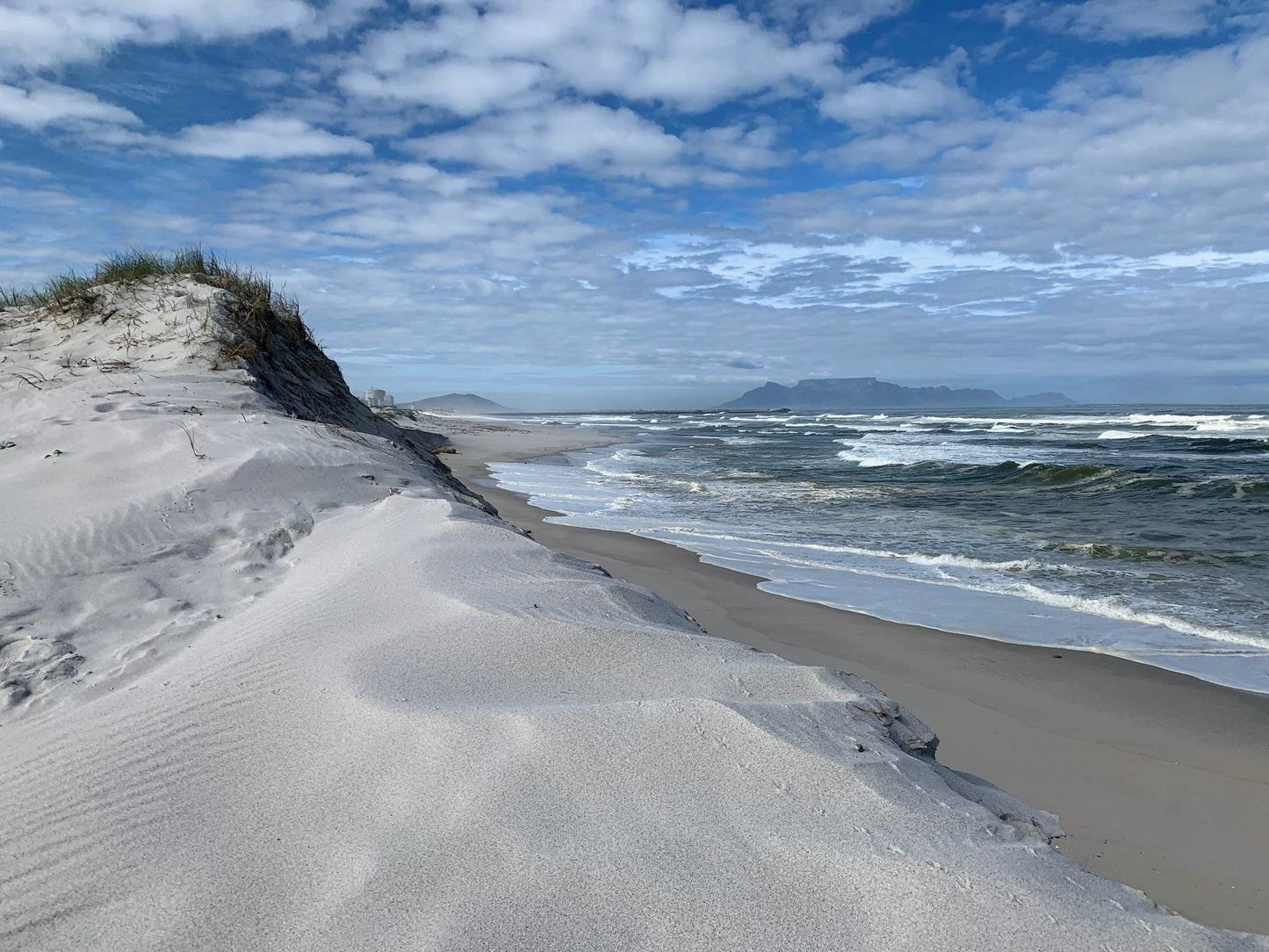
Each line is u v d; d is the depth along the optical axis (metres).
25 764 2.30
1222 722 4.28
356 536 4.73
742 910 1.67
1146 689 4.77
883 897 1.73
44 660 3.11
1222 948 1.66
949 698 4.67
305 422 7.19
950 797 2.26
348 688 2.62
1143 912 1.78
